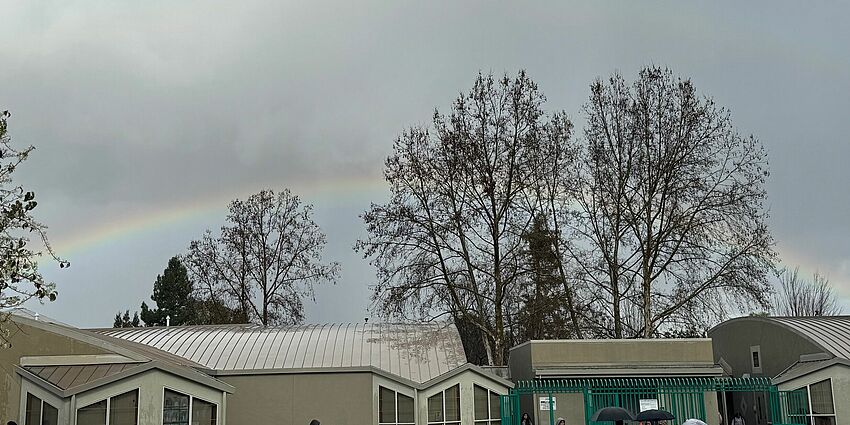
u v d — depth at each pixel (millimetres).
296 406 34219
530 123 48656
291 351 38656
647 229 46938
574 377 36969
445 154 48281
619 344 37844
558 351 37531
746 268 44719
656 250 46625
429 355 38500
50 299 20406
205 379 28828
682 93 46906
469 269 48500
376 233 47906
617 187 47688
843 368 33719
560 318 47875
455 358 38250
